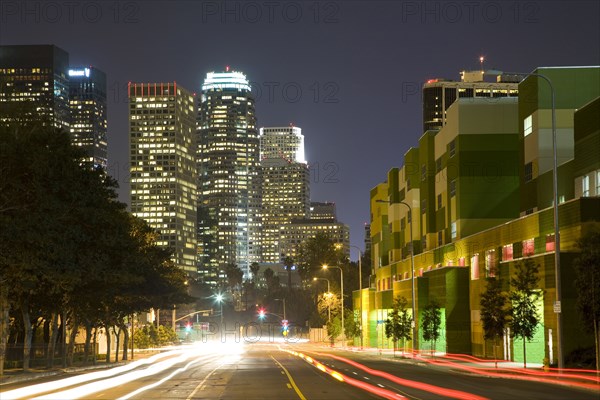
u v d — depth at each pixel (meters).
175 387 38.62
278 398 31.25
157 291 79.00
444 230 87.62
